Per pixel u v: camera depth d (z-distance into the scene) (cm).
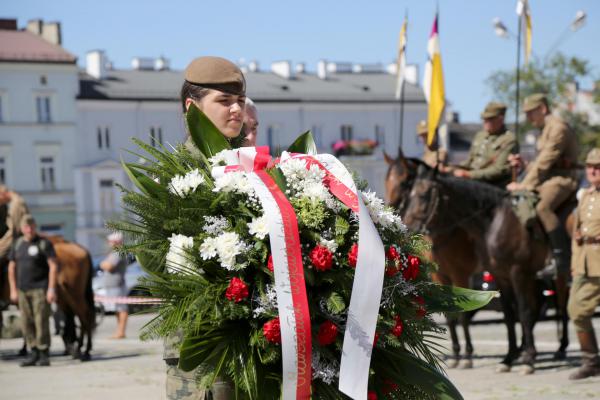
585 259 861
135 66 5747
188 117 339
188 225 319
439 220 962
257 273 316
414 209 962
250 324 314
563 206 969
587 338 870
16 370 1151
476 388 825
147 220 326
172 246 315
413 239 350
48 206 5203
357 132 6056
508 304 958
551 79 3884
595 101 3897
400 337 329
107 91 5381
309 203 320
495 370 955
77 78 5303
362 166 5719
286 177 329
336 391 316
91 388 931
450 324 1002
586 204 870
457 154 6556
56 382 999
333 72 6391
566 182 958
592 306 861
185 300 313
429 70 1080
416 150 6203
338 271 318
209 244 311
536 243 935
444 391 329
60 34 5397
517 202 933
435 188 959
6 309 1323
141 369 1097
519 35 1025
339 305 310
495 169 1047
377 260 312
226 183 318
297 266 306
